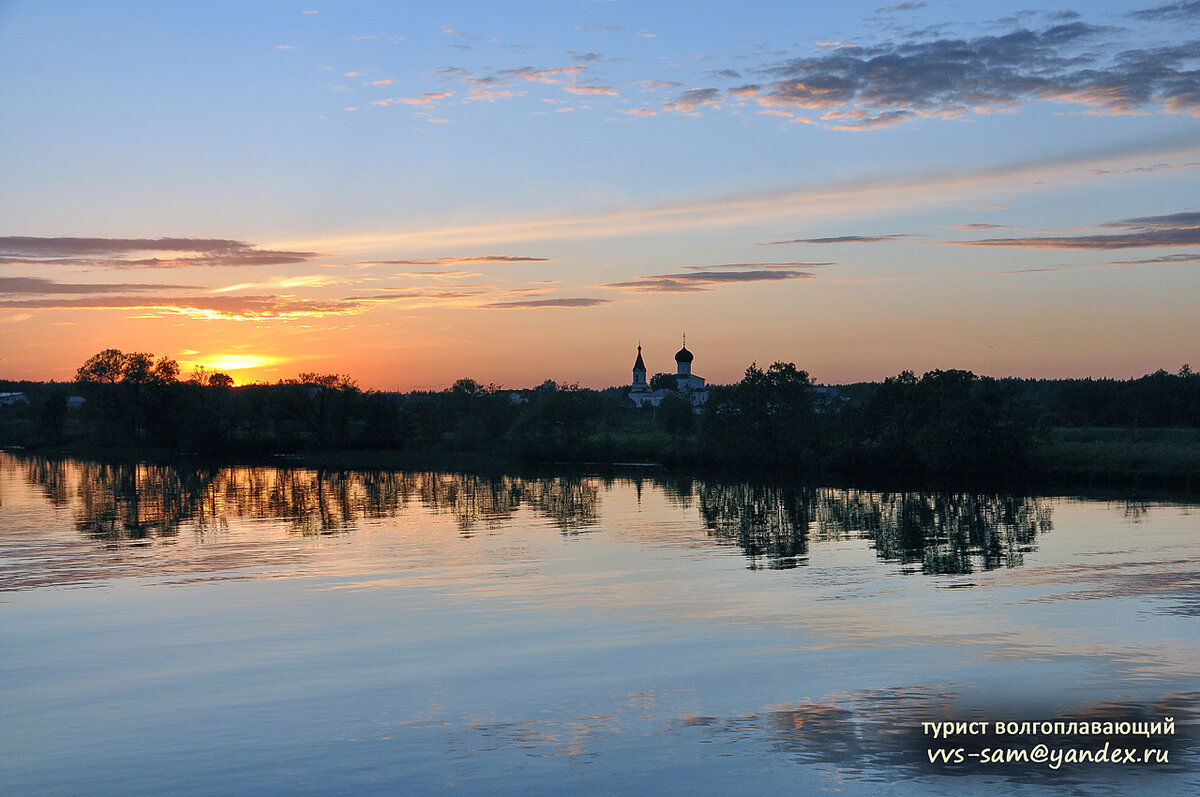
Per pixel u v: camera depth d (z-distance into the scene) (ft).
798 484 288.10
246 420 488.44
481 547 155.22
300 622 97.60
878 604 103.40
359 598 110.73
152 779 55.93
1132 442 362.33
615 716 65.51
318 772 56.39
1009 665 76.43
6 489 281.13
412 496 255.50
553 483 299.58
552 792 53.21
